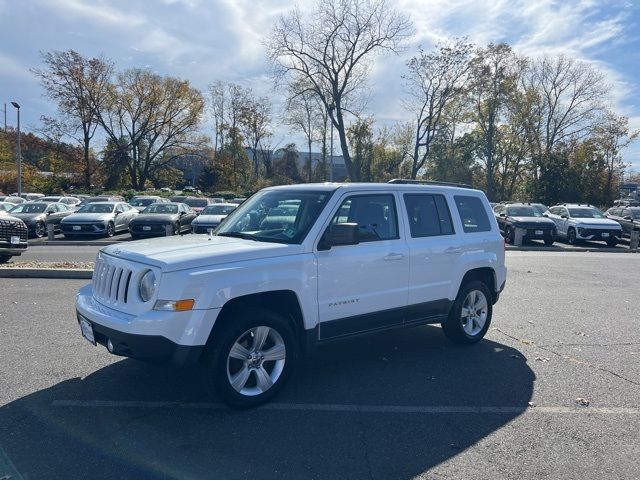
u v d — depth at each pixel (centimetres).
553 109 5434
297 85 4238
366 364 567
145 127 5622
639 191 6456
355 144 6069
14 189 5422
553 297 980
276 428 406
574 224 2198
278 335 454
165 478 330
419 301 567
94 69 5275
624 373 550
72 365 536
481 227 659
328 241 480
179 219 2142
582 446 386
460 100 4778
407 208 571
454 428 412
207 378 421
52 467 341
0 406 436
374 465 353
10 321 702
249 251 442
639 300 960
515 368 561
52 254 1533
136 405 443
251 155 8400
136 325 398
